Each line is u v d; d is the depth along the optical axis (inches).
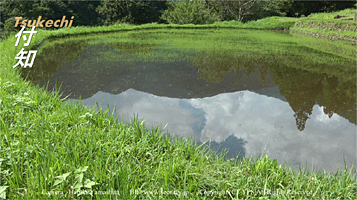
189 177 83.8
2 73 172.9
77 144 92.9
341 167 103.5
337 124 143.6
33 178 74.8
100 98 169.0
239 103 171.5
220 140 121.6
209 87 200.5
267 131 132.3
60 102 136.4
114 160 87.9
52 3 1721.2
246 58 306.2
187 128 131.9
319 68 265.1
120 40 445.7
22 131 102.6
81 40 439.2
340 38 534.0
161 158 90.8
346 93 193.5
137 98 171.6
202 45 398.3
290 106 168.9
